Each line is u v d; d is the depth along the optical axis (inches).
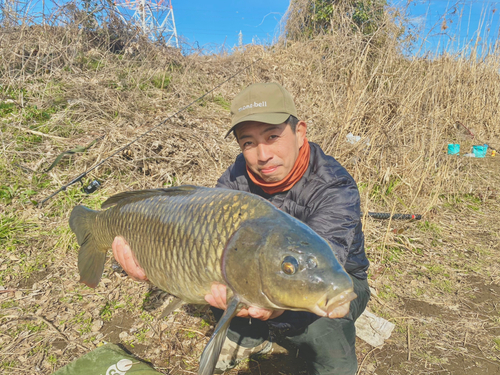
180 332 99.0
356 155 185.6
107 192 158.9
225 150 200.8
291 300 52.1
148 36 314.8
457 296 120.9
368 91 220.5
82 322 99.5
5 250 124.1
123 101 226.5
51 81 224.5
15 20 250.4
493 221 176.4
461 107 309.3
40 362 85.8
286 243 52.9
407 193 185.5
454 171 212.8
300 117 227.3
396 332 103.7
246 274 55.4
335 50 271.0
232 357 88.0
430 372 89.8
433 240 156.8
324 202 72.9
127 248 77.0
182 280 65.7
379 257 139.7
